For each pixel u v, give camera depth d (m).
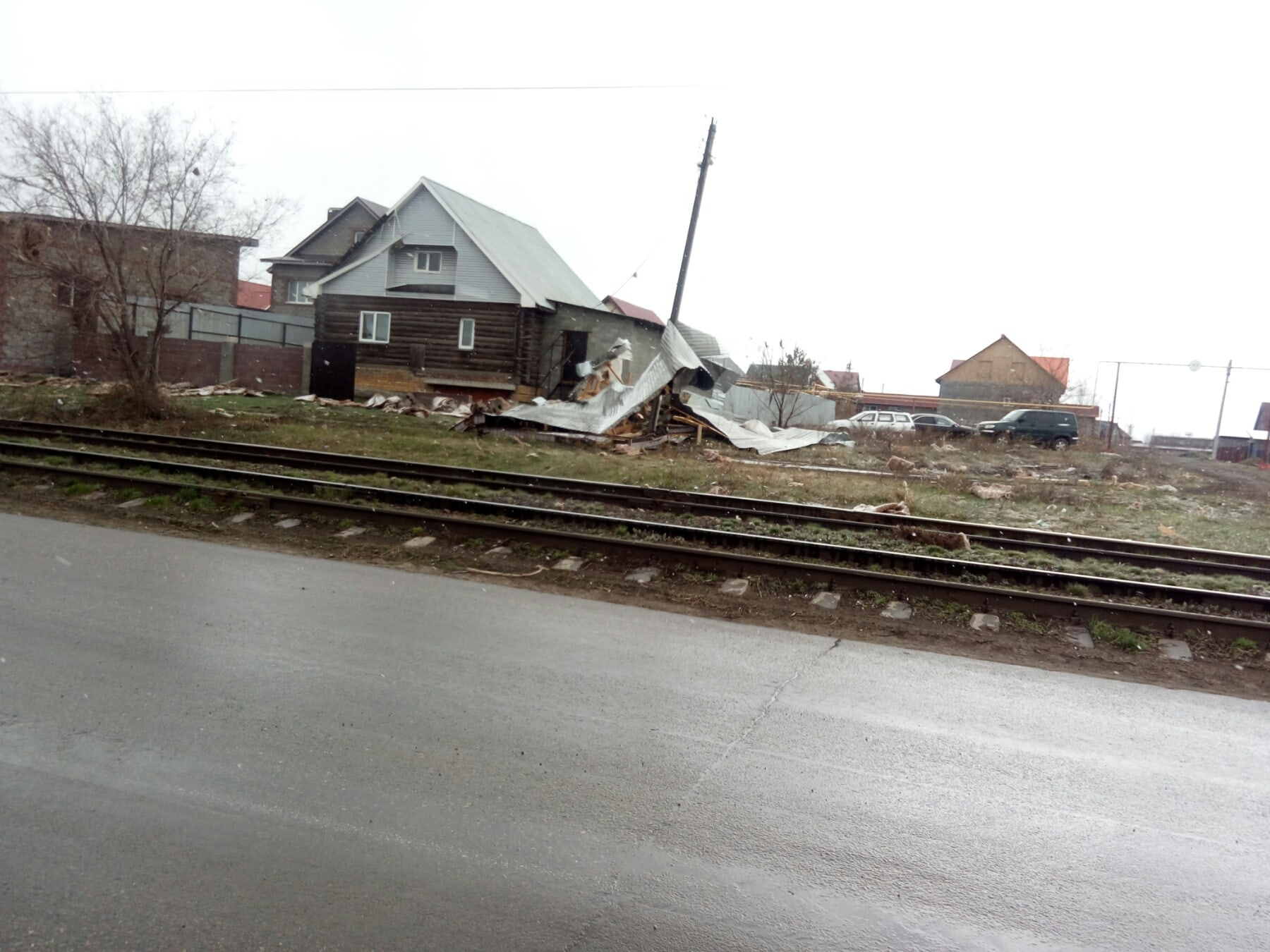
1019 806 4.41
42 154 19.97
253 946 3.06
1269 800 4.66
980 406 61.56
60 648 5.75
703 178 28.23
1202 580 10.15
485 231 36.66
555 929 3.24
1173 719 5.89
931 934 3.35
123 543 9.23
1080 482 21.42
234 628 6.45
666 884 3.55
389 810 4.00
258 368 34.53
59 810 3.84
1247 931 3.49
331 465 15.28
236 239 22.53
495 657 6.19
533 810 4.07
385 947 3.09
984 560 10.62
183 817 3.84
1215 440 53.84
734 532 10.77
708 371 29.62
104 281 20.86
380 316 35.97
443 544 10.21
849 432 31.31
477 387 34.84
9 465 12.72
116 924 3.13
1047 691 6.33
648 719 5.22
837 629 7.79
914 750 5.02
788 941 3.26
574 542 10.02
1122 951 3.32
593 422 23.88
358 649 6.17
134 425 20.19
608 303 56.56
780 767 4.68
